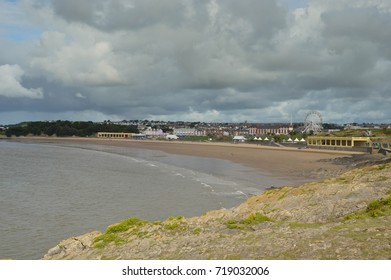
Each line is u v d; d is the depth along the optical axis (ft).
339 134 578.66
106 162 304.71
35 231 95.81
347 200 72.18
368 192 78.43
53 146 628.28
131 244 61.57
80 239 69.51
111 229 73.10
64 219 107.45
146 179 191.42
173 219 78.48
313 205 75.05
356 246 40.29
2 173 224.74
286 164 269.85
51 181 187.21
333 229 49.98
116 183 177.68
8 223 103.24
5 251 81.00
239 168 247.29
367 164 208.95
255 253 44.57
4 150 497.05
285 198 88.02
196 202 129.29
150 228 69.92
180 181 182.80
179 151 463.83
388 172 96.99
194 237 59.57
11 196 144.36
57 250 68.59
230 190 154.10
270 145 538.06
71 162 305.32
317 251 41.16
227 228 63.93
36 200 135.95
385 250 38.04
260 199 97.76
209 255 47.47
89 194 147.54
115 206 124.06
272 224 63.00
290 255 41.45
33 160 328.49
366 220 54.34
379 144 323.57
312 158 313.32
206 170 236.02
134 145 652.07
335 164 254.88
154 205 124.88
